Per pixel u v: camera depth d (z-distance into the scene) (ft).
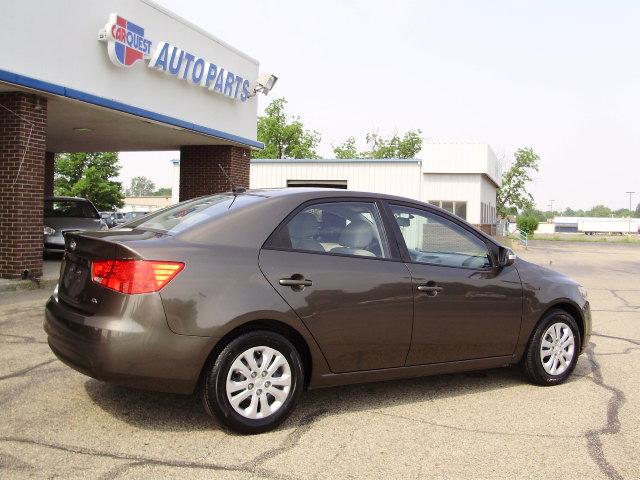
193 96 50.88
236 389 12.59
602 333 26.37
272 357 13.01
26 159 35.29
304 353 13.76
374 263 14.48
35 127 35.88
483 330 15.96
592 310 33.83
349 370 14.10
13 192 34.94
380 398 15.83
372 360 14.34
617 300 39.11
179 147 64.59
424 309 14.89
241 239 13.16
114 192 139.33
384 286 14.32
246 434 12.77
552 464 11.91
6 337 20.98
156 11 44.93
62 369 16.99
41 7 35.12
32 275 35.68
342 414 14.47
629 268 73.61
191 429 12.97
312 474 11.09
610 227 423.23
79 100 38.09
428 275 15.08
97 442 12.09
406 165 103.81
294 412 14.47
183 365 12.03
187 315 12.05
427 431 13.55
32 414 13.48
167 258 12.13
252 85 59.57
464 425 13.99
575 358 17.98
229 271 12.60
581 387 17.42
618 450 12.70
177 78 48.26
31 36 34.50
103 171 139.23
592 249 140.15
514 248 130.52
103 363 11.75
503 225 177.27
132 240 12.42
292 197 14.23
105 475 10.65
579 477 11.34
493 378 18.15
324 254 13.96
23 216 35.17
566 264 79.71
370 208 15.15
